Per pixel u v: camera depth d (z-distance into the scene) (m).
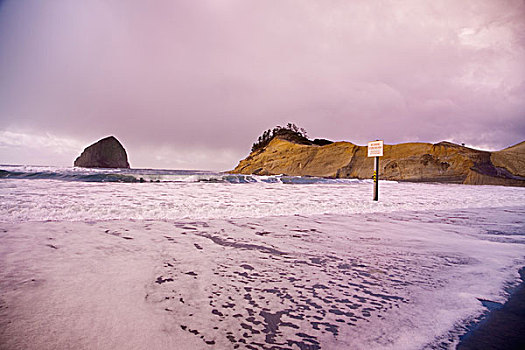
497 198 9.92
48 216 4.55
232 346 1.32
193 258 2.73
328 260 2.78
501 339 1.40
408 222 5.07
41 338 1.35
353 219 5.33
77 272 2.28
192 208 5.67
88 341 1.34
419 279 2.29
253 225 4.49
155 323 1.53
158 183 13.98
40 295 1.84
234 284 2.12
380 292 2.02
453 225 4.83
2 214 4.55
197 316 1.62
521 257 2.94
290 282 2.19
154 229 3.95
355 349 1.31
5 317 1.54
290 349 1.30
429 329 1.51
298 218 5.30
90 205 5.47
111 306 1.71
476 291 2.05
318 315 1.66
